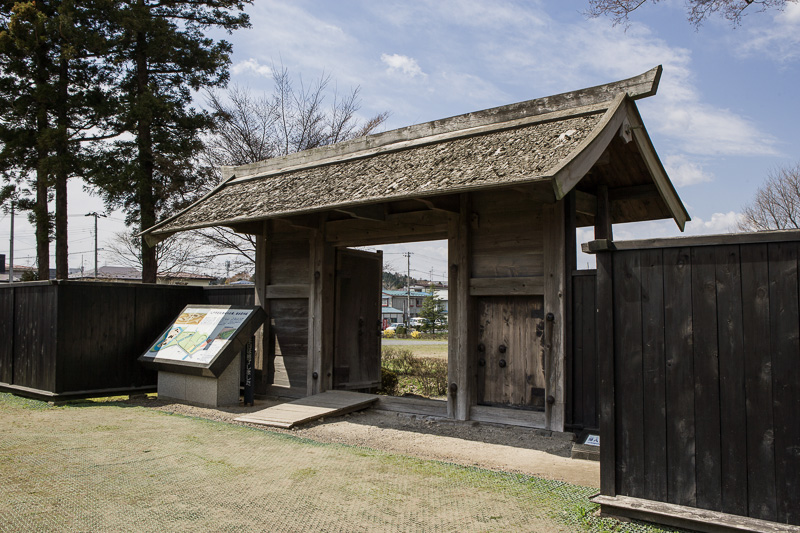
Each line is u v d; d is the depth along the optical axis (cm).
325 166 923
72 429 713
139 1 1830
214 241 2027
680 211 893
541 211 720
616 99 650
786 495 351
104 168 1747
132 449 609
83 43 1716
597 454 579
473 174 637
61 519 405
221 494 462
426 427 742
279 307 1005
